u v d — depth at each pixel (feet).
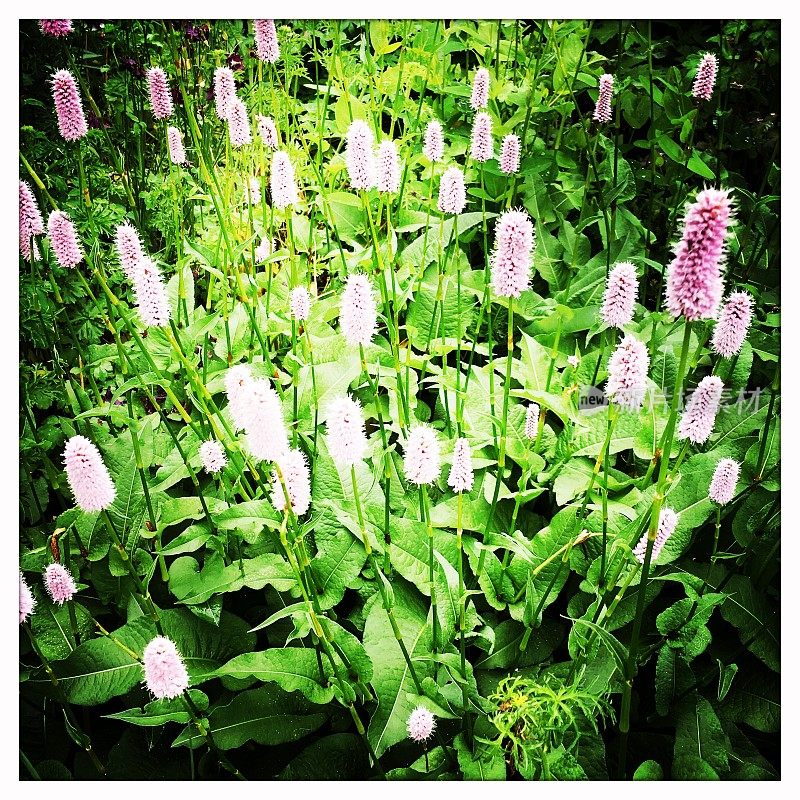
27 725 2.45
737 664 2.47
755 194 3.76
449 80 4.04
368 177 2.56
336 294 3.18
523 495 2.45
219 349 2.96
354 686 2.23
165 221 3.33
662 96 3.56
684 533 2.44
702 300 1.73
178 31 3.68
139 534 2.51
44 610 2.44
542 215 3.55
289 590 2.47
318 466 2.48
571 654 2.29
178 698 2.19
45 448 2.66
